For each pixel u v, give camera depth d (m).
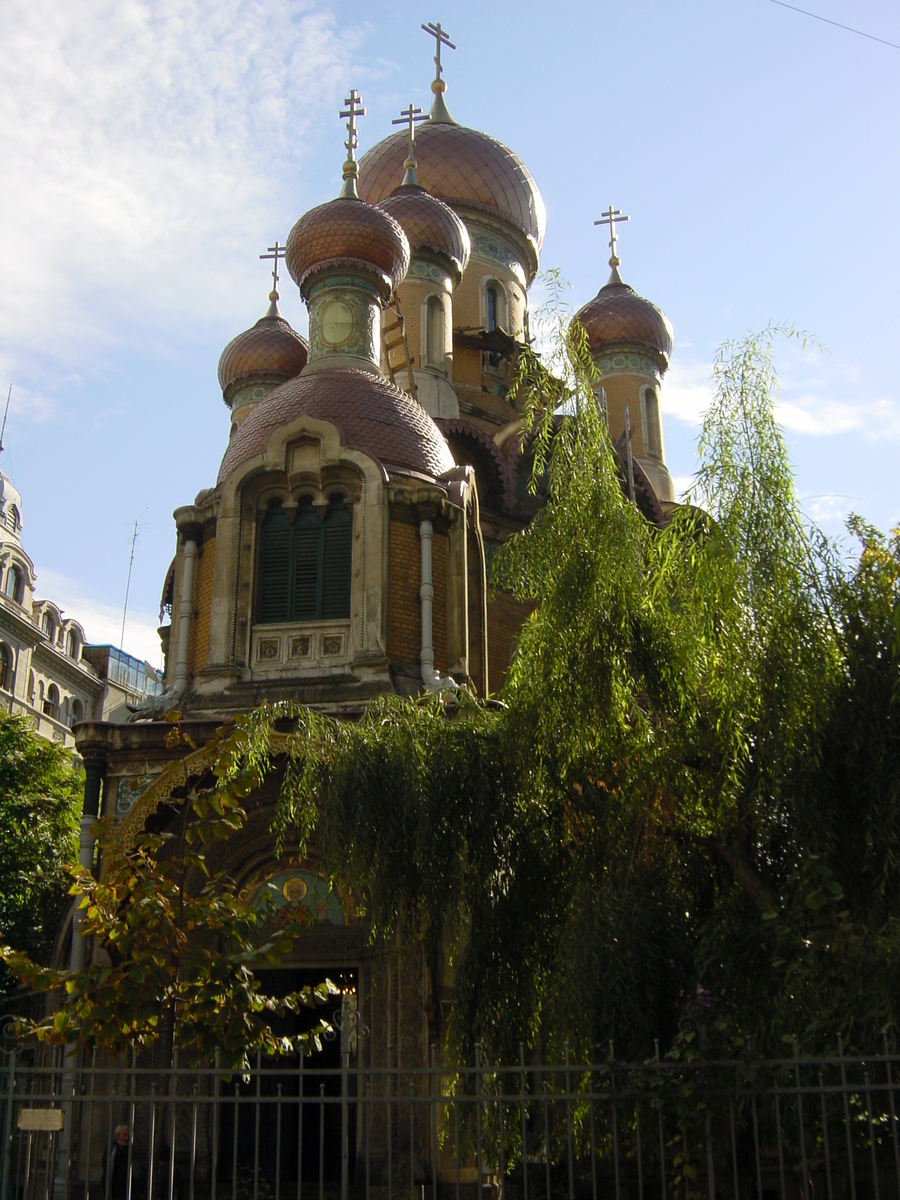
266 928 21.41
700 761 14.25
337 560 24.34
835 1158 11.46
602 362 41.59
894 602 13.78
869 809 13.13
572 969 12.92
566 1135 12.84
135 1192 19.47
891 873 12.68
